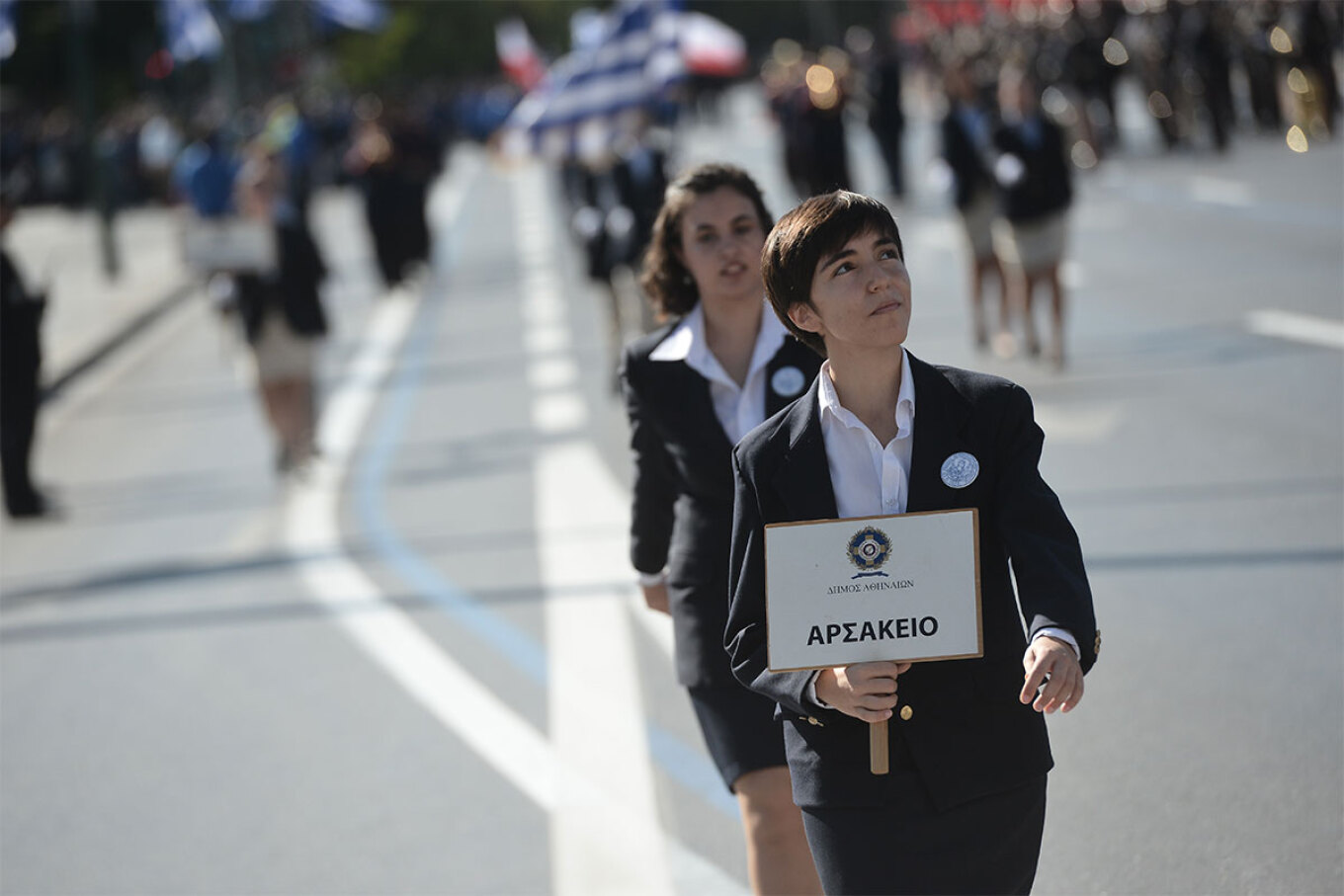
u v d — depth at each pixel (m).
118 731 15.32
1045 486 6.76
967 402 6.82
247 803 13.29
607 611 17.19
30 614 19.69
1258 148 55.09
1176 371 25.41
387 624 17.64
